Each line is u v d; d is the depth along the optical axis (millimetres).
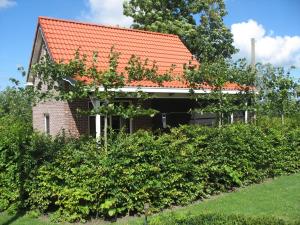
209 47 30125
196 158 10500
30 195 9430
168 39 21859
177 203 9969
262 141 12930
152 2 32500
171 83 16312
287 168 14125
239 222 5535
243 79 14391
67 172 8930
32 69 10398
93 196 8750
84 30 18703
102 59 16953
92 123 16219
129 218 8930
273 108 16609
